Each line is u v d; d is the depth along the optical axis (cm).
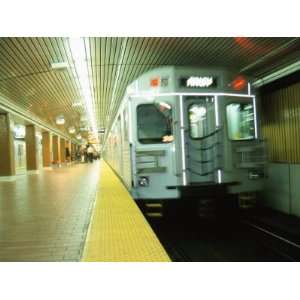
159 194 751
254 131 804
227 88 783
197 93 766
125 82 1448
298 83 1018
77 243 534
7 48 966
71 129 3906
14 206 949
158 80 763
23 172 2433
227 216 819
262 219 907
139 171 757
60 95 1764
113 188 1224
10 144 1920
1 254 486
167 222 852
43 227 661
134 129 761
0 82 1362
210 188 752
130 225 597
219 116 771
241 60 1086
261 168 802
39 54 1038
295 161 1029
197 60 1111
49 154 3219
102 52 1030
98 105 2183
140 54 1048
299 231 781
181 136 756
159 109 761
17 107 1997
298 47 937
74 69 1225
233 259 657
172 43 944
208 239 774
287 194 962
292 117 1045
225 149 772
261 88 1205
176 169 751
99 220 644
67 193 1216
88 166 3672
